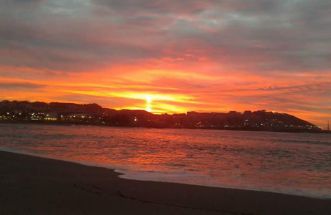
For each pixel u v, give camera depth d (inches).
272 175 981.8
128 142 2541.8
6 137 2704.2
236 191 655.8
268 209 530.6
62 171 848.9
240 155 1684.3
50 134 3494.1
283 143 3275.1
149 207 503.8
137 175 843.4
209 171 999.0
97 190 617.9
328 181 890.7
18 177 722.8
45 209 466.9
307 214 509.4
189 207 520.1
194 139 3622.0
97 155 1414.9
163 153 1636.3
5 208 461.7
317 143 3472.0
